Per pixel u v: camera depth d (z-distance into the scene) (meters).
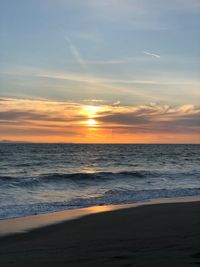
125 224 11.59
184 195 20.11
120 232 10.20
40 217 13.13
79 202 17.16
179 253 7.14
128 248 7.89
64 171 40.97
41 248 8.44
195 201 17.55
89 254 7.48
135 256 7.07
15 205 15.98
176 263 6.41
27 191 21.89
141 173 33.59
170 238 8.86
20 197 19.02
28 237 9.91
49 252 7.91
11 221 12.32
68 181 27.75
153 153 97.19
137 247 7.95
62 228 11.16
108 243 8.62
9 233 10.45
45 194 20.62
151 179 30.42
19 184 24.72
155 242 8.43
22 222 12.15
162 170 41.75
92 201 17.55
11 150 100.94
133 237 9.30
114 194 20.36
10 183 24.95
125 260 6.84
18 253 7.94
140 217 12.87
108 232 10.30
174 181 28.97
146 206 15.74
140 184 26.83
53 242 9.14
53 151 102.44
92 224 11.75
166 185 26.16
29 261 7.14
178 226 10.77
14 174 35.62
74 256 7.38
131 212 14.12
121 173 32.62
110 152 102.50
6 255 7.75
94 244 8.59
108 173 32.06
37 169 43.56
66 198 18.94
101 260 6.94
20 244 9.02
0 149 107.31
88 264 6.73
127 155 84.19
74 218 12.91
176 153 98.31
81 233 10.31
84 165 51.53
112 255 7.28
